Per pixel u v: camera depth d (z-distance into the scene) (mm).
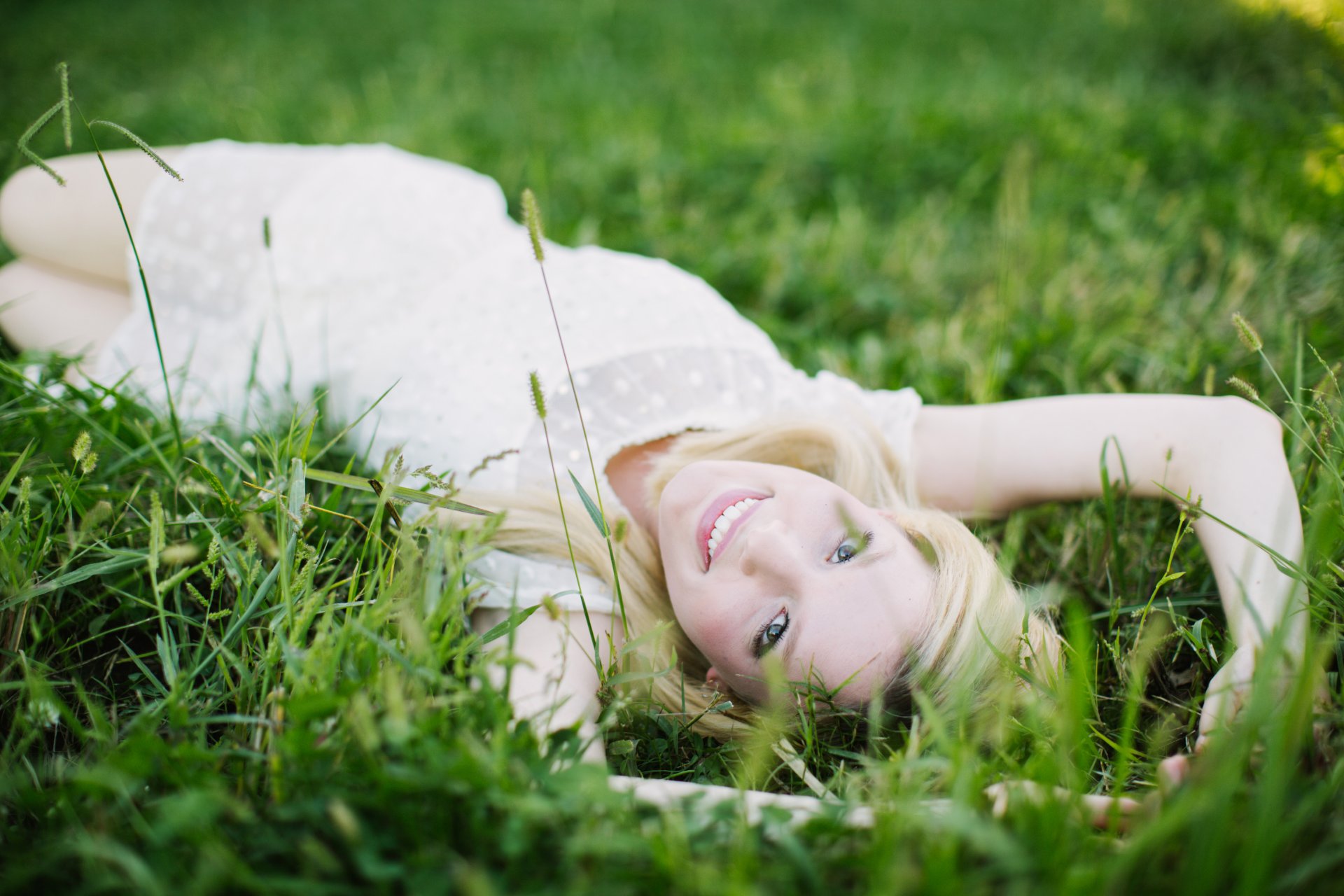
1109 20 5801
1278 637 1170
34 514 1770
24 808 1254
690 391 2215
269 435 1839
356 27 6258
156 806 1175
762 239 3553
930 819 1155
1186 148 3990
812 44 6004
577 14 6488
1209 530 1870
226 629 1587
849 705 1684
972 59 5520
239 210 2520
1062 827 1131
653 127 4496
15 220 2580
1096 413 2100
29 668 1396
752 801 1337
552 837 1145
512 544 1969
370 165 2662
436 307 2402
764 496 1860
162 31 5996
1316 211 3205
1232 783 1046
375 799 1115
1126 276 3156
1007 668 1529
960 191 3855
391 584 1440
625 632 1634
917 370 2811
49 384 2072
